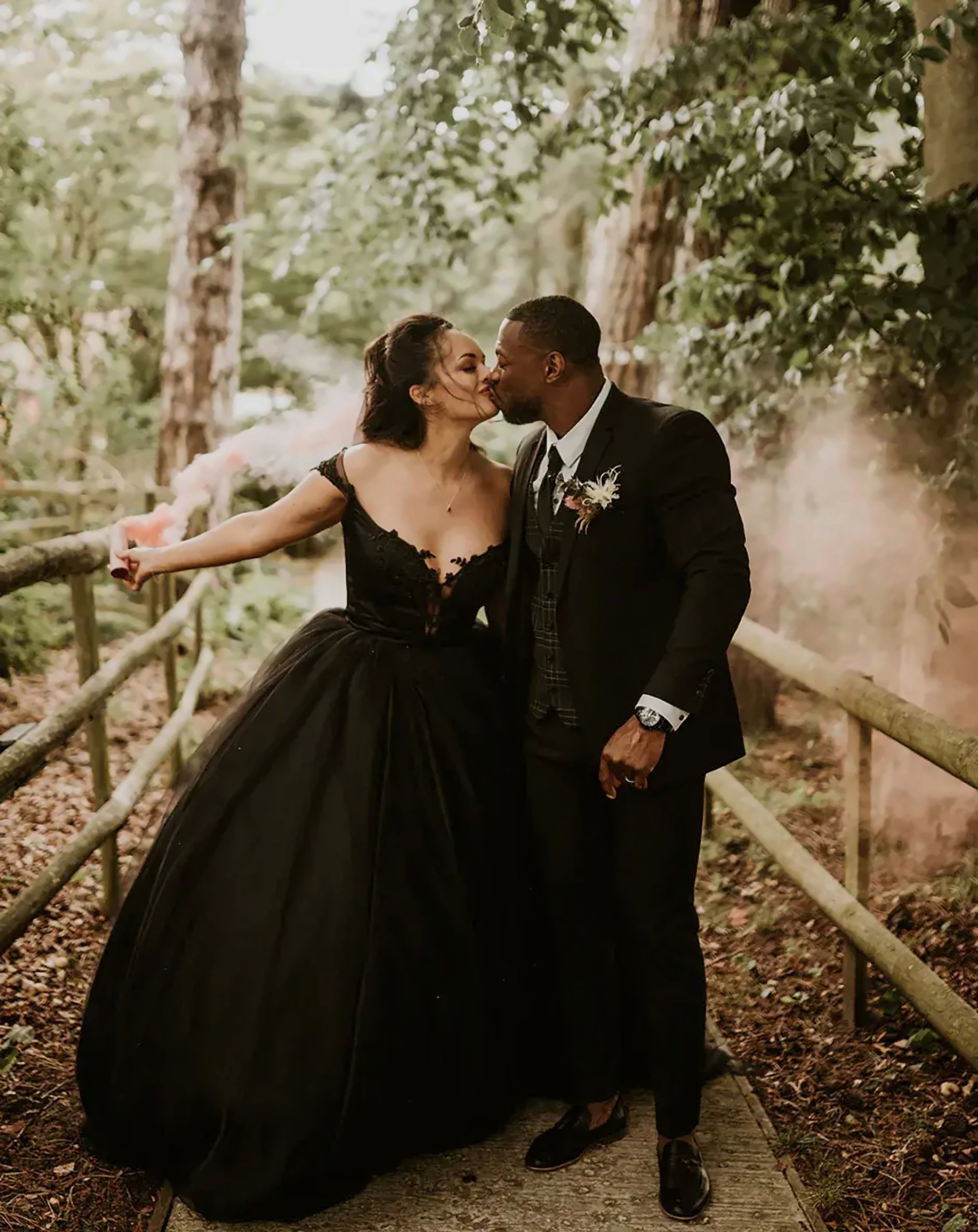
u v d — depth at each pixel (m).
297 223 7.36
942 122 4.34
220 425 9.35
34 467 9.53
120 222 13.37
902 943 3.08
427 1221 2.69
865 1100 3.10
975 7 3.98
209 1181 2.61
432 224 6.43
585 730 2.66
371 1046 2.63
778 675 6.25
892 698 3.15
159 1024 2.73
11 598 7.48
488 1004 2.82
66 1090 3.13
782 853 3.66
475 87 6.01
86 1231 2.65
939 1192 2.74
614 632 2.63
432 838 2.78
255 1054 2.63
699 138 4.66
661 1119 2.76
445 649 2.91
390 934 2.69
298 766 2.81
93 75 12.56
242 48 9.12
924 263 4.21
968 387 4.26
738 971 3.88
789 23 5.00
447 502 2.86
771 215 4.59
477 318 11.34
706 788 4.89
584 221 10.55
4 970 3.67
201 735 6.33
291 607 8.85
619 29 5.61
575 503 2.58
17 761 3.15
